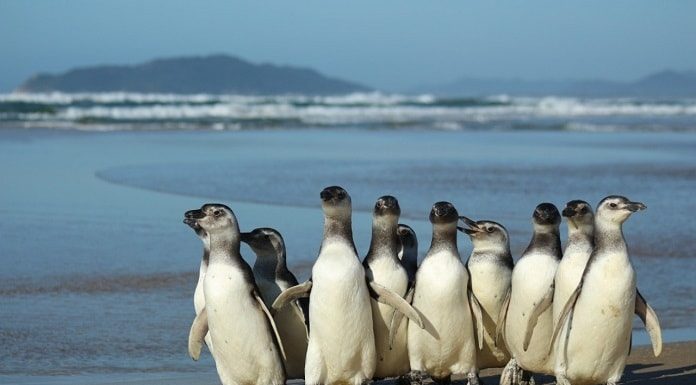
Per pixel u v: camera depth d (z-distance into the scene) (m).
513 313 10.24
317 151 40.44
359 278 9.82
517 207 24.00
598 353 9.50
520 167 33.72
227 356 9.98
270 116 72.06
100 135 50.53
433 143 45.91
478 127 61.22
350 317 9.78
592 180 29.94
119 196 26.00
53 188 27.52
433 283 10.05
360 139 48.84
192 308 14.77
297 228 20.91
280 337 10.42
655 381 11.01
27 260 17.91
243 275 9.89
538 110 89.81
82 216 22.77
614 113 87.25
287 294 10.03
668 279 17.05
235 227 9.96
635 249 19.59
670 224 22.44
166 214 23.11
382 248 10.21
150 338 13.15
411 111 84.94
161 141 46.28
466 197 25.67
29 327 13.53
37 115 66.81
